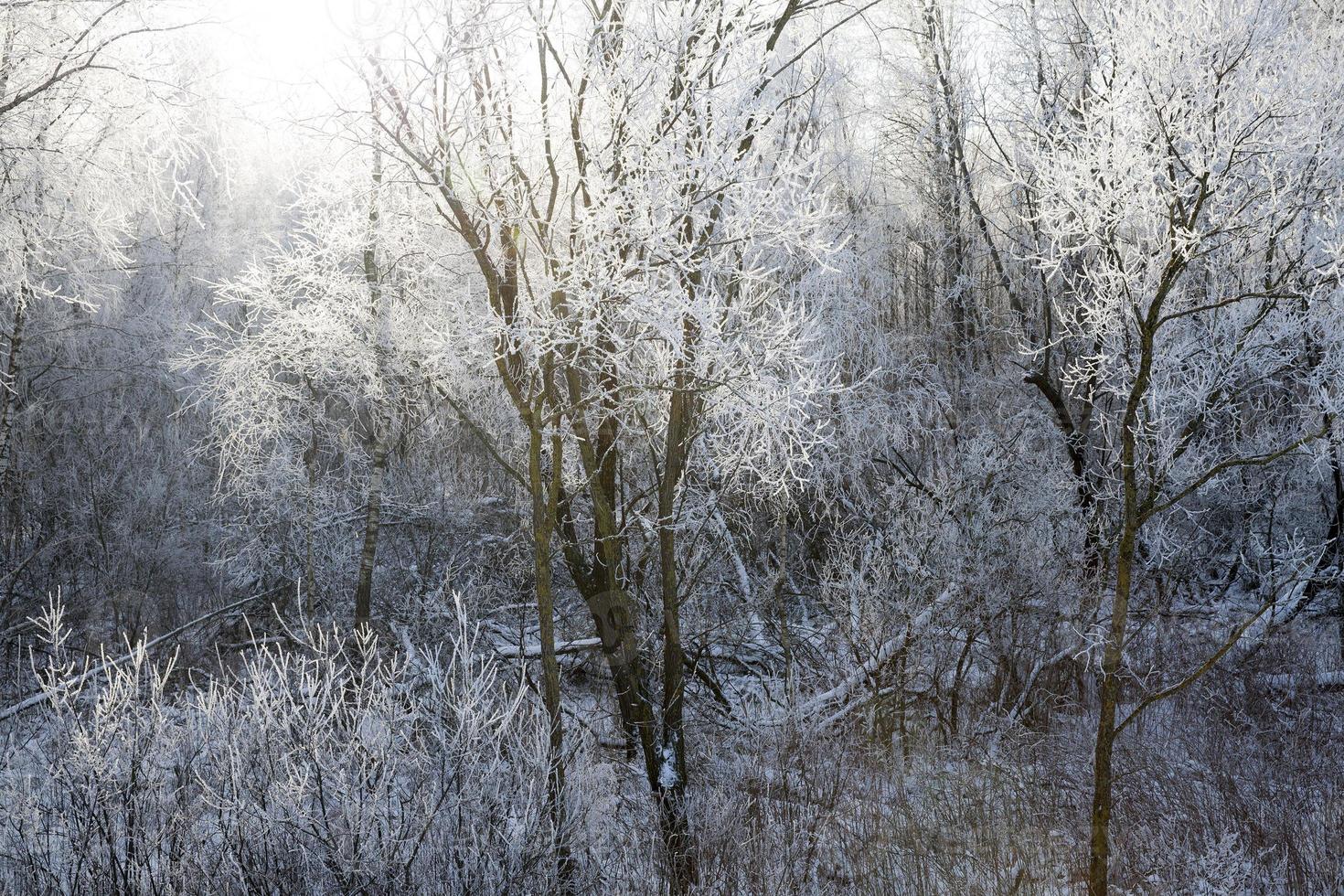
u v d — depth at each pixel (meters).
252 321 7.60
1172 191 4.46
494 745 4.33
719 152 4.68
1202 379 5.11
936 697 7.47
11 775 4.86
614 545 5.49
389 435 8.68
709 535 7.98
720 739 6.92
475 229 4.70
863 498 9.61
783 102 5.22
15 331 9.10
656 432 5.80
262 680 4.57
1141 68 4.56
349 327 7.30
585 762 5.02
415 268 6.86
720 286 5.50
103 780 4.12
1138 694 8.01
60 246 7.68
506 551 9.20
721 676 8.32
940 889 5.23
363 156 5.38
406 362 7.20
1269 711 7.64
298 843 3.93
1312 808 6.05
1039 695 7.65
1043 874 5.36
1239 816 5.67
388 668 7.57
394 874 3.87
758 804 5.64
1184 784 6.20
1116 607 4.48
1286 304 5.14
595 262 4.41
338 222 5.67
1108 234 4.62
